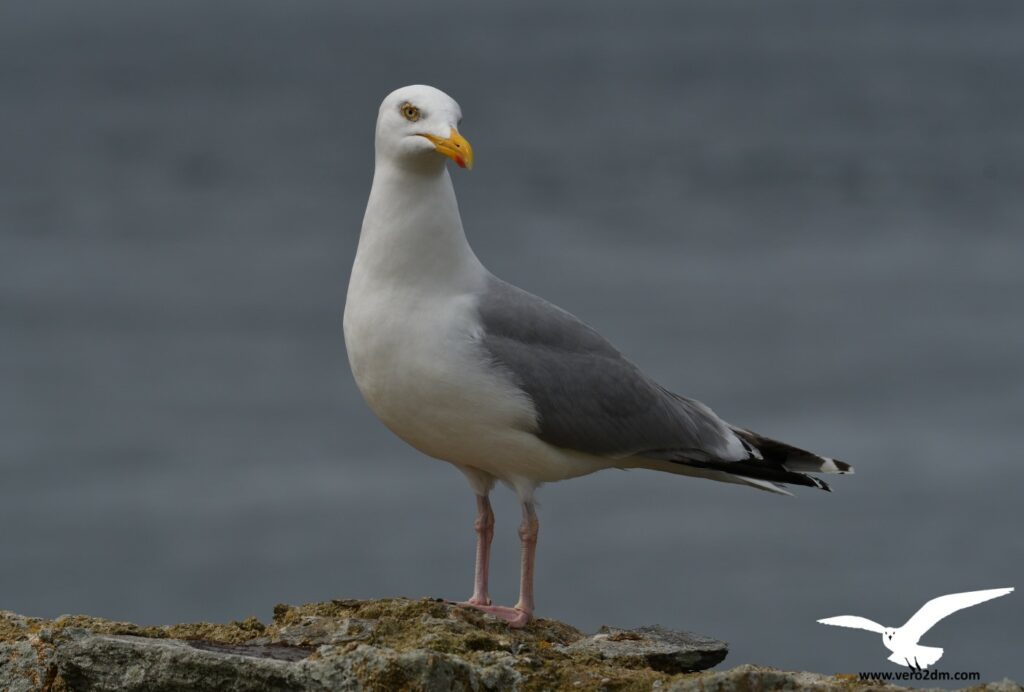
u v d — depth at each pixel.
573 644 8.76
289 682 7.51
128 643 7.70
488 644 8.27
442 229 9.10
